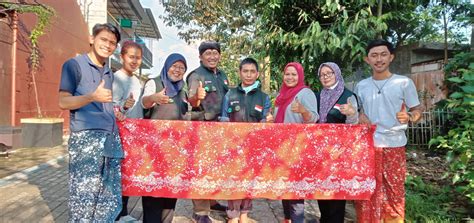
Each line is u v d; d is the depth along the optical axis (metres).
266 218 4.07
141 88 3.50
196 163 3.04
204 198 3.04
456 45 8.53
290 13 5.81
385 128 3.18
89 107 2.71
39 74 10.27
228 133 3.09
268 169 3.10
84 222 2.61
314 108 3.21
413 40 7.93
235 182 3.07
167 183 3.01
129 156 2.99
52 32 11.10
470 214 3.70
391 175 3.20
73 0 12.86
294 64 3.37
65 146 9.59
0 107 8.70
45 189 5.17
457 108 3.68
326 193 3.10
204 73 3.81
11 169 6.63
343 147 3.13
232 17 15.07
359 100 3.34
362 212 3.23
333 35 4.99
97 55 2.77
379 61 3.18
